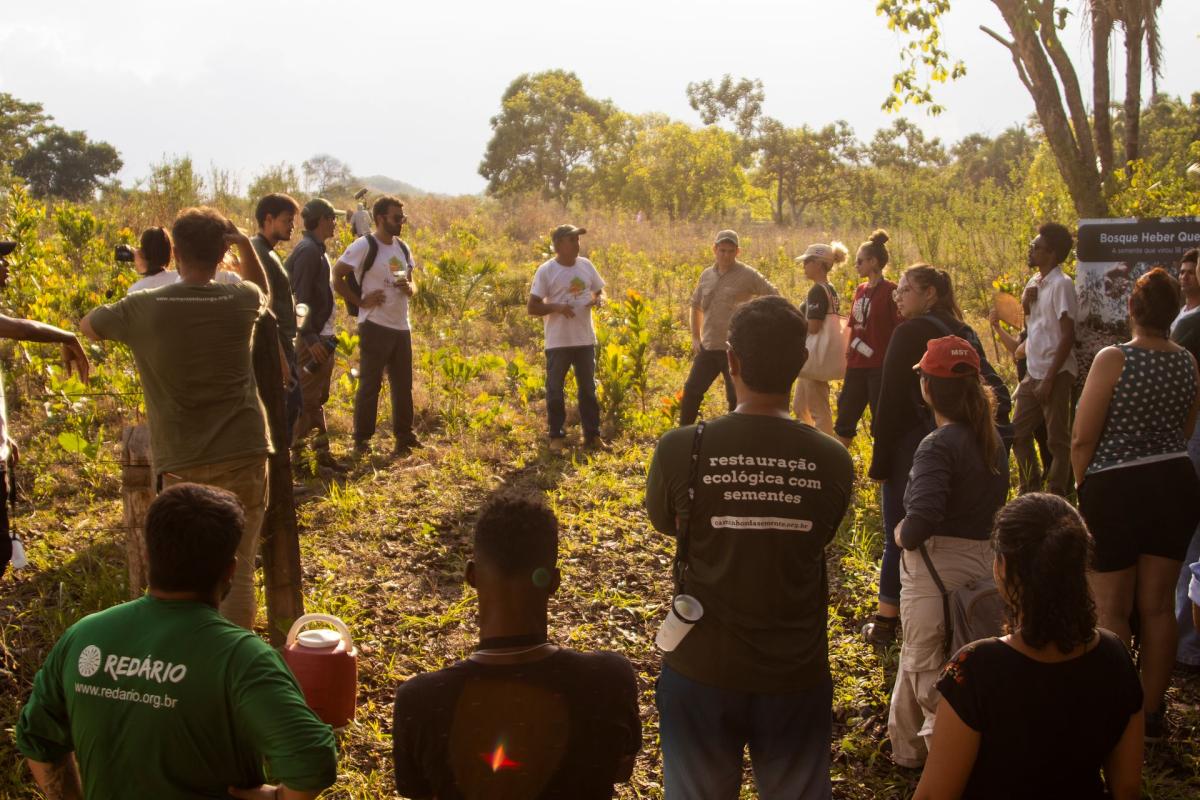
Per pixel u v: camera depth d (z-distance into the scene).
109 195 19.75
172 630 2.46
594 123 77.88
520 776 2.21
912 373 4.97
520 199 28.28
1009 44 10.35
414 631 5.44
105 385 8.91
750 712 2.96
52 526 6.61
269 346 4.60
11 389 9.16
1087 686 2.41
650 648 5.34
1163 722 4.51
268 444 4.45
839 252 8.47
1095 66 11.09
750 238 24.52
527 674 2.23
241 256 4.55
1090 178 10.35
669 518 3.11
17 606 5.39
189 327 4.10
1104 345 7.18
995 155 55.25
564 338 8.95
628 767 2.42
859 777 4.25
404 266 8.61
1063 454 7.17
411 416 8.77
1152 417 4.21
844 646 5.33
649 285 18.28
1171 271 7.05
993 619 3.79
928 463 3.94
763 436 2.99
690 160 50.38
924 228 17.12
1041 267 7.16
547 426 9.70
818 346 8.21
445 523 7.08
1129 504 4.23
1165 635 4.27
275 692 2.43
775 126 60.81
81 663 2.46
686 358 13.11
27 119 105.94
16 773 3.93
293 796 2.40
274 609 4.75
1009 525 2.48
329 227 8.11
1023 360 7.59
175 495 2.54
